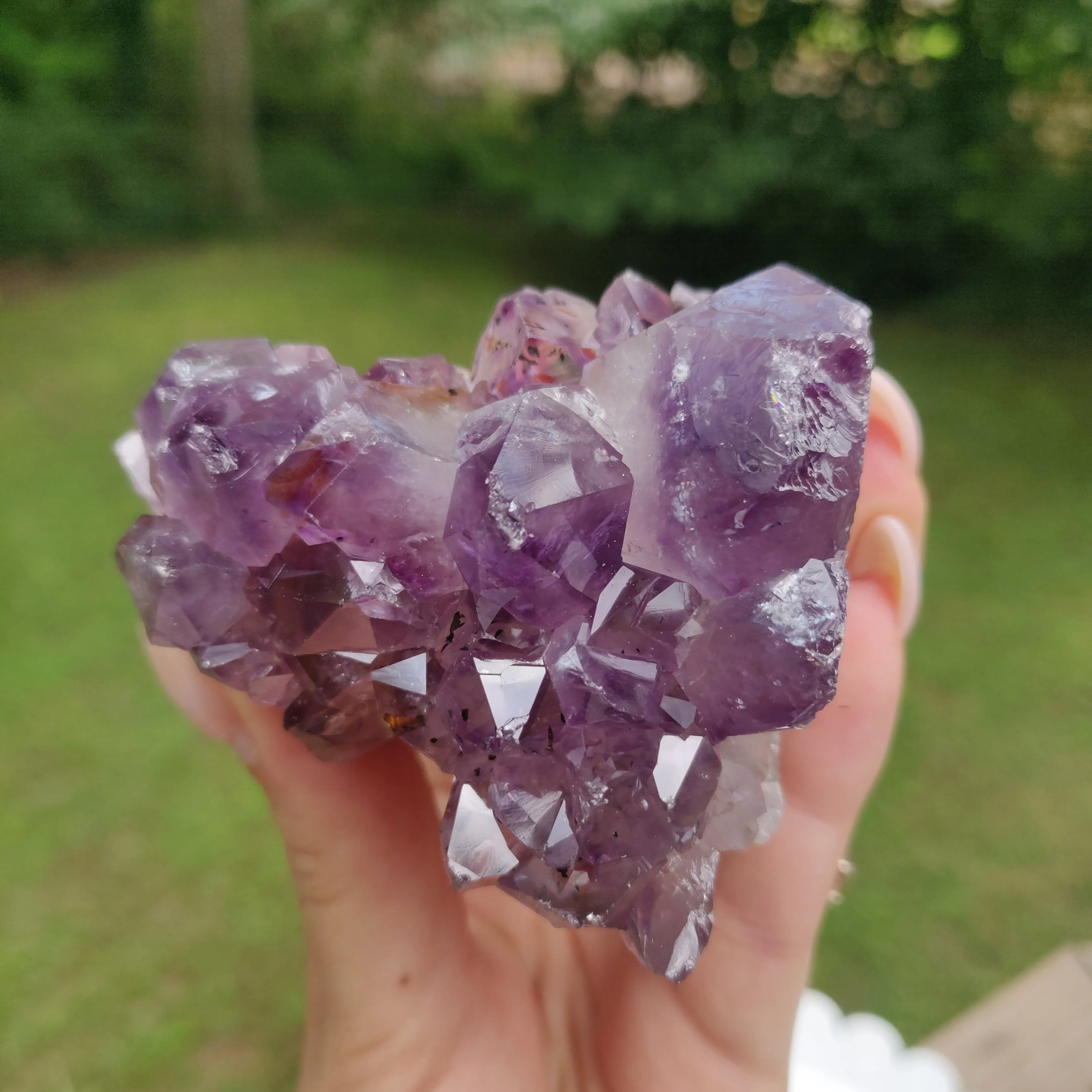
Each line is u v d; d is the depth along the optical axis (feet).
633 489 0.39
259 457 0.43
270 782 0.47
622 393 0.42
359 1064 0.47
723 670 0.39
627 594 0.39
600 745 0.40
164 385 0.44
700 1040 0.51
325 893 0.47
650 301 0.47
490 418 0.39
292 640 0.42
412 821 0.49
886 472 0.58
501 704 0.38
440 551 0.41
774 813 0.46
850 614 0.53
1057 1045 0.78
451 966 0.49
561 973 0.56
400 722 0.41
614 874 0.40
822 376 0.39
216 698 0.49
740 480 0.38
